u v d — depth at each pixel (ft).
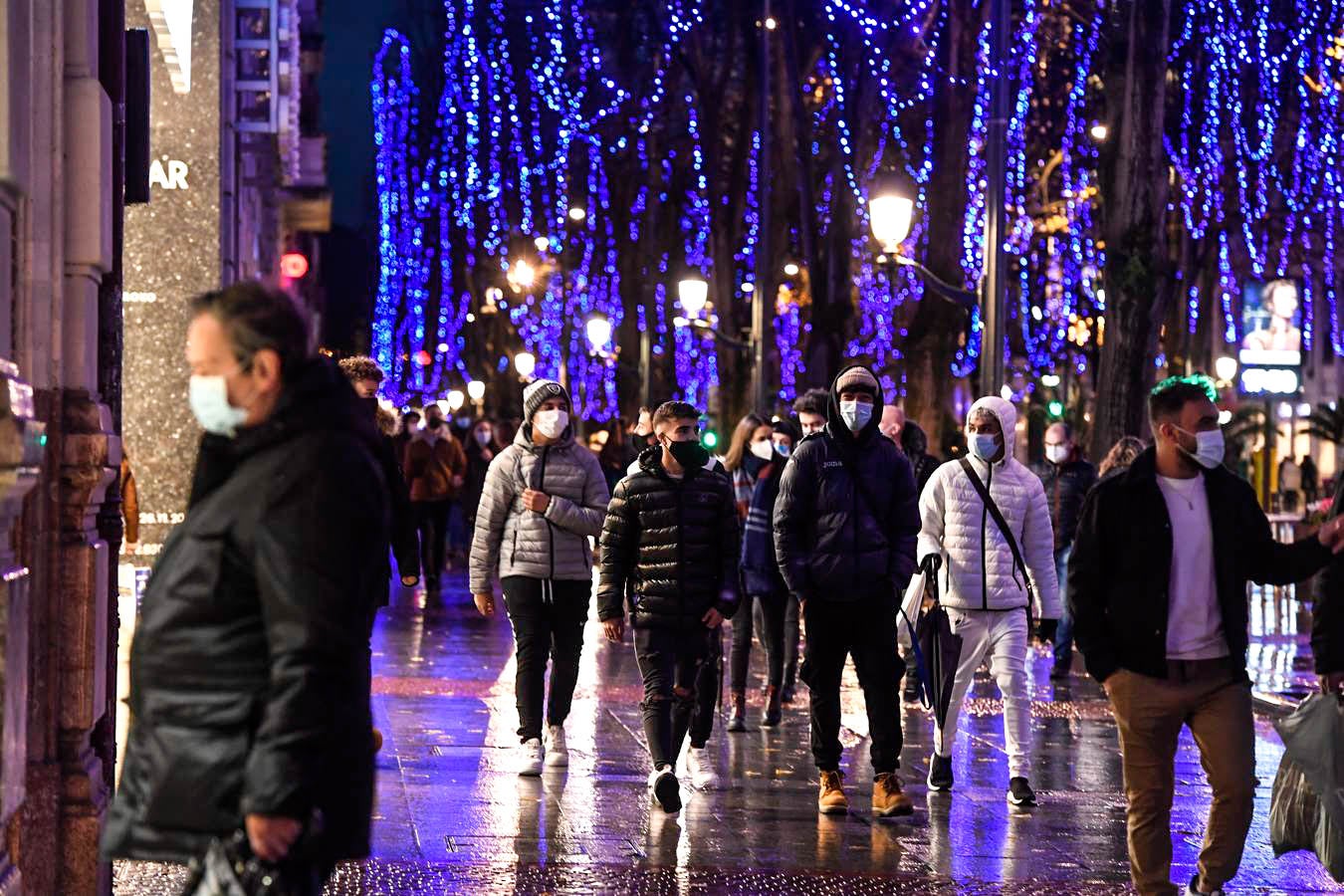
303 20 384.88
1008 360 351.87
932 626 80.94
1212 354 427.74
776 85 276.82
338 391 33.32
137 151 63.72
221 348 32.58
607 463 249.96
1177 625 54.19
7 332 46.70
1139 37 215.10
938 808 77.66
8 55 45.42
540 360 463.42
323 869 33.50
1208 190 275.18
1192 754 93.35
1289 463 372.58
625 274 359.25
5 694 39.86
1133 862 54.95
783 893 61.00
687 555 76.74
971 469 81.10
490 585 86.63
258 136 194.29
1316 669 55.01
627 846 68.03
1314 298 432.25
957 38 248.93
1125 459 130.82
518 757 87.81
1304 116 278.46
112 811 32.89
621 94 326.03
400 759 86.38
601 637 152.66
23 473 39.73
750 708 109.29
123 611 99.14
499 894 59.57
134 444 127.44
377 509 32.73
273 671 31.63
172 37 108.17
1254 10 262.26
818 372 277.85
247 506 32.07
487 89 357.00
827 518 75.25
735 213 295.89
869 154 273.95
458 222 436.35
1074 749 94.43
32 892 49.16
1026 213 317.42
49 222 51.39
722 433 308.40
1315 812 55.47
